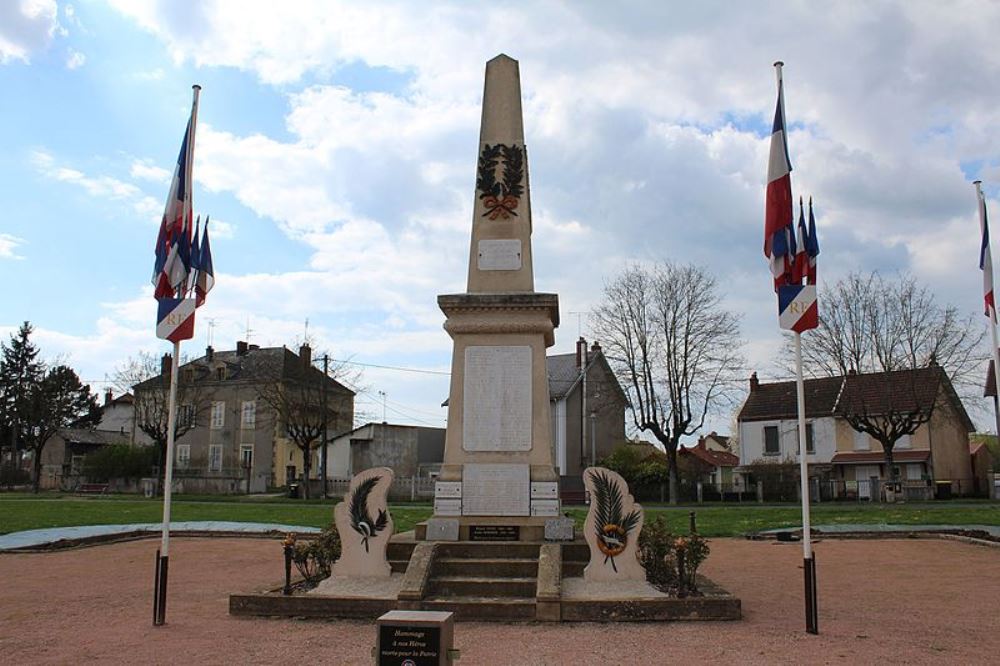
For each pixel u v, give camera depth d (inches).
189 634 409.4
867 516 1160.8
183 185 478.9
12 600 521.0
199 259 495.5
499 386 581.3
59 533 933.2
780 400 2327.8
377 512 520.1
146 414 2620.6
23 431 2886.3
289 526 1071.6
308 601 453.4
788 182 454.3
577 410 2219.5
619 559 496.7
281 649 374.6
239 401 2691.9
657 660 347.6
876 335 1882.4
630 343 1924.2
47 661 354.6
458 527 553.9
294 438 2207.2
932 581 585.3
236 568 682.8
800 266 446.0
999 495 1950.1
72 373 3080.7
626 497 503.5
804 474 419.8
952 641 384.5
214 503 1678.2
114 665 346.6
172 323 471.8
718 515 1236.5
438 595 472.4
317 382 2375.7
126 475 2536.9
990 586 560.1
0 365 3016.7
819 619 439.5
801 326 438.6
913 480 2036.2
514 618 438.9
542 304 585.6
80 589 567.5
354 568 515.2
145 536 964.0
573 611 437.4
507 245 615.2
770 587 562.3
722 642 382.3
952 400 2020.2
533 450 571.2
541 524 554.9
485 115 639.1
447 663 243.8
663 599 440.1
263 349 2861.7
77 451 3097.9
